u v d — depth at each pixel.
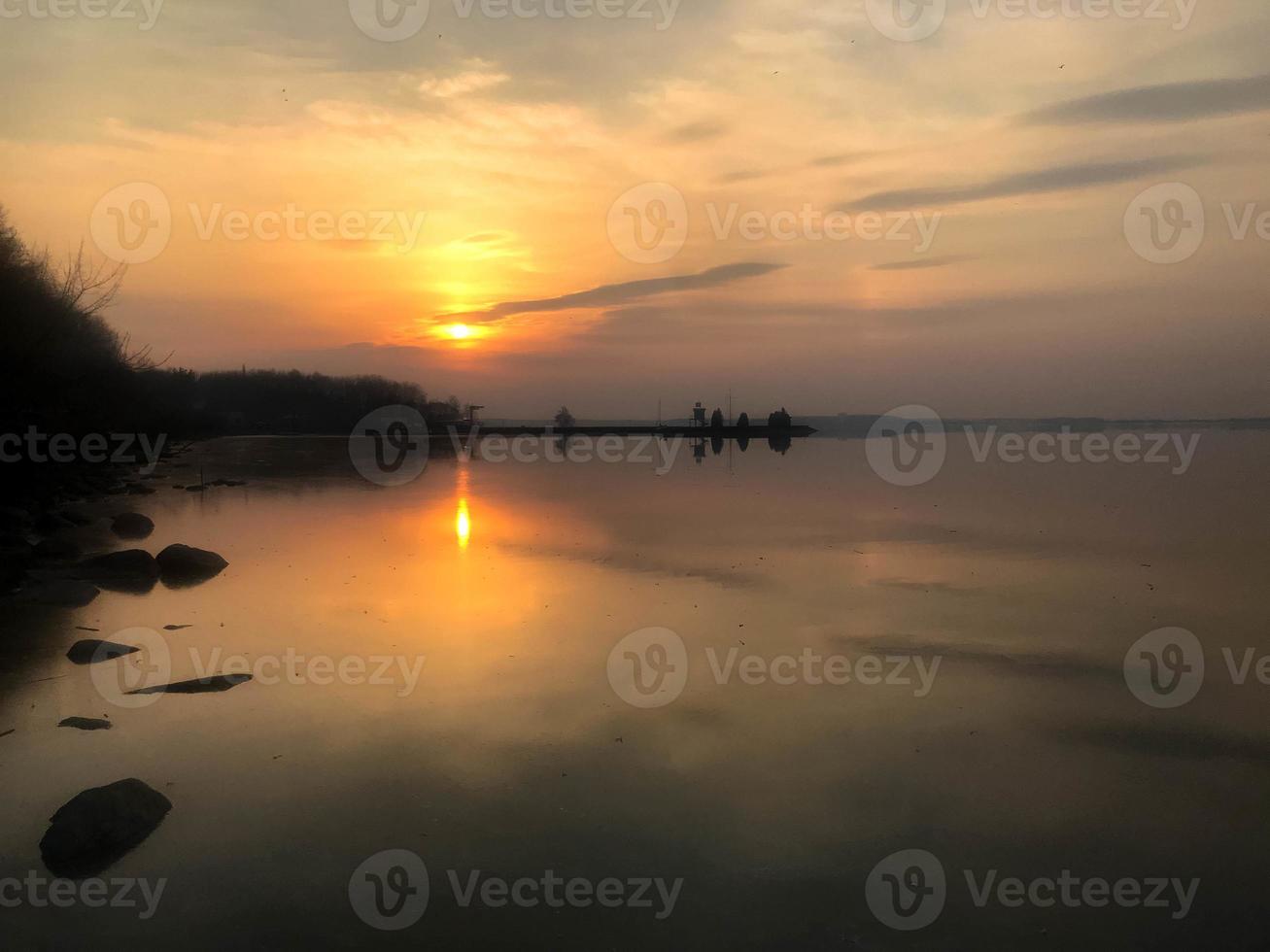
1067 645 9.82
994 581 13.26
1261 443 63.38
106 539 17.67
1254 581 13.23
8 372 21.56
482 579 13.42
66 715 7.65
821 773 6.58
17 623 10.64
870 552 15.83
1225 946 4.62
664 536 17.80
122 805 5.73
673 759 6.82
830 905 4.95
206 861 5.36
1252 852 5.52
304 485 31.22
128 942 4.59
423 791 6.27
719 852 5.49
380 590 12.65
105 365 29.62
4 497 21.59
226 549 16.38
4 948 4.53
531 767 6.66
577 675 8.77
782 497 25.75
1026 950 4.58
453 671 8.87
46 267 25.00
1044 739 7.22
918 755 6.92
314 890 5.07
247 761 6.74
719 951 4.55
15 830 5.72
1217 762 6.81
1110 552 15.76
